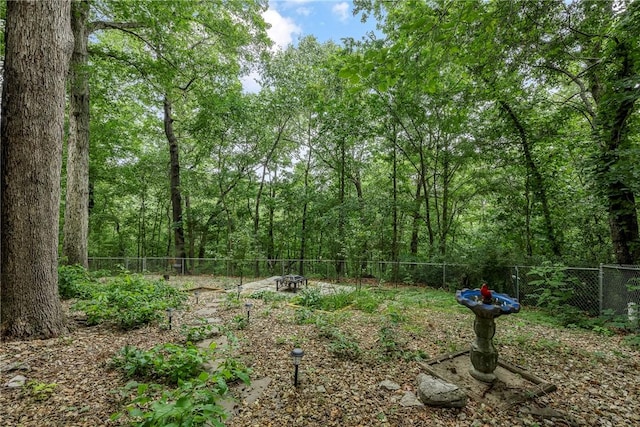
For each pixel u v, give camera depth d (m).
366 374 3.28
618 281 5.96
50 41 4.07
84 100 8.52
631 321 5.20
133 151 15.55
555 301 6.06
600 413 2.66
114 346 3.79
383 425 2.42
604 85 7.06
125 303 5.10
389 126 11.80
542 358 3.85
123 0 8.16
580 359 3.85
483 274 8.38
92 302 4.91
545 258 7.70
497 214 10.92
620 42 5.77
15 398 2.54
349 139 12.73
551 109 9.69
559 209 9.28
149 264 13.23
